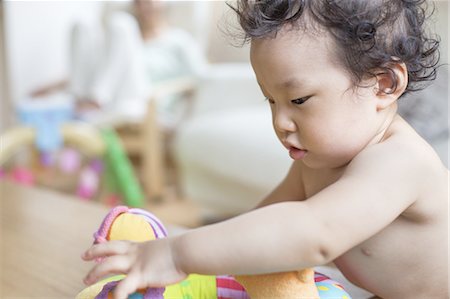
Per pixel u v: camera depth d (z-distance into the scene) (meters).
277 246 0.48
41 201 1.36
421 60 0.62
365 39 0.55
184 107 2.52
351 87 0.55
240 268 0.49
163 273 0.49
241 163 1.70
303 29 0.54
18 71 3.04
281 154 1.61
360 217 0.51
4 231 1.14
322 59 0.54
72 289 0.87
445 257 0.62
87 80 2.53
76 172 2.72
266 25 0.55
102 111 2.36
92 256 0.52
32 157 2.76
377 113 0.58
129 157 2.93
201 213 2.05
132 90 2.37
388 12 0.57
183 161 1.89
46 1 3.10
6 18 2.98
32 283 0.89
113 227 0.58
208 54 2.92
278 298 0.54
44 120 2.01
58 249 1.04
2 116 3.05
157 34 2.79
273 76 0.56
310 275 0.55
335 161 0.59
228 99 2.13
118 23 2.43
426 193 0.59
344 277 0.75
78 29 2.59
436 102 1.40
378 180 0.53
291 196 0.76
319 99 0.55
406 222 0.61
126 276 0.50
